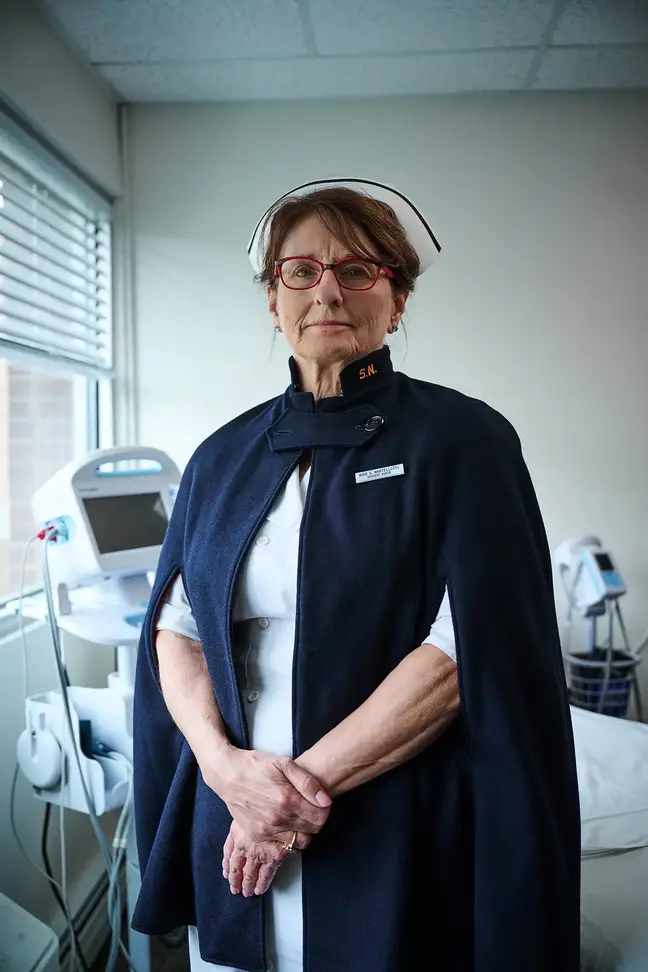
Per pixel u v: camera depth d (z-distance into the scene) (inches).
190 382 90.8
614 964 37.8
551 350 89.1
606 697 79.0
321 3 69.0
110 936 71.6
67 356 77.9
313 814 29.9
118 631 51.8
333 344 33.8
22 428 84.0
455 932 31.0
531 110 88.0
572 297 88.7
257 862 31.7
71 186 78.3
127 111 90.1
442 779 31.8
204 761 33.2
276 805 29.9
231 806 32.1
